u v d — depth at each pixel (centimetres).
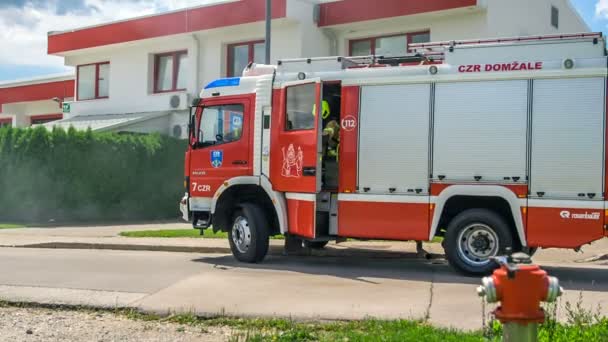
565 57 978
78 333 695
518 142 987
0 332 698
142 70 2505
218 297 852
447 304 806
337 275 1046
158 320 754
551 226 966
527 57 994
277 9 2033
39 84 3019
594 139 951
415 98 1047
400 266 1158
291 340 642
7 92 3145
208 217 1245
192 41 2353
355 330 677
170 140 2291
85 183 2112
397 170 1052
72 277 1011
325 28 2088
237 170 1202
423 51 1112
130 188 2188
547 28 2117
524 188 980
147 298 845
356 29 2059
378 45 2048
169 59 2480
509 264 427
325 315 747
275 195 1156
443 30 1889
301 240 1234
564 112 967
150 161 2231
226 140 1228
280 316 745
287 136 1138
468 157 1011
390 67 1070
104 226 1939
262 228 1178
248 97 1200
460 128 1017
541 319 420
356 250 1314
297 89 1132
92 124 2381
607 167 942
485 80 1009
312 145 1084
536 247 1009
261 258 1188
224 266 1148
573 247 957
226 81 1241
